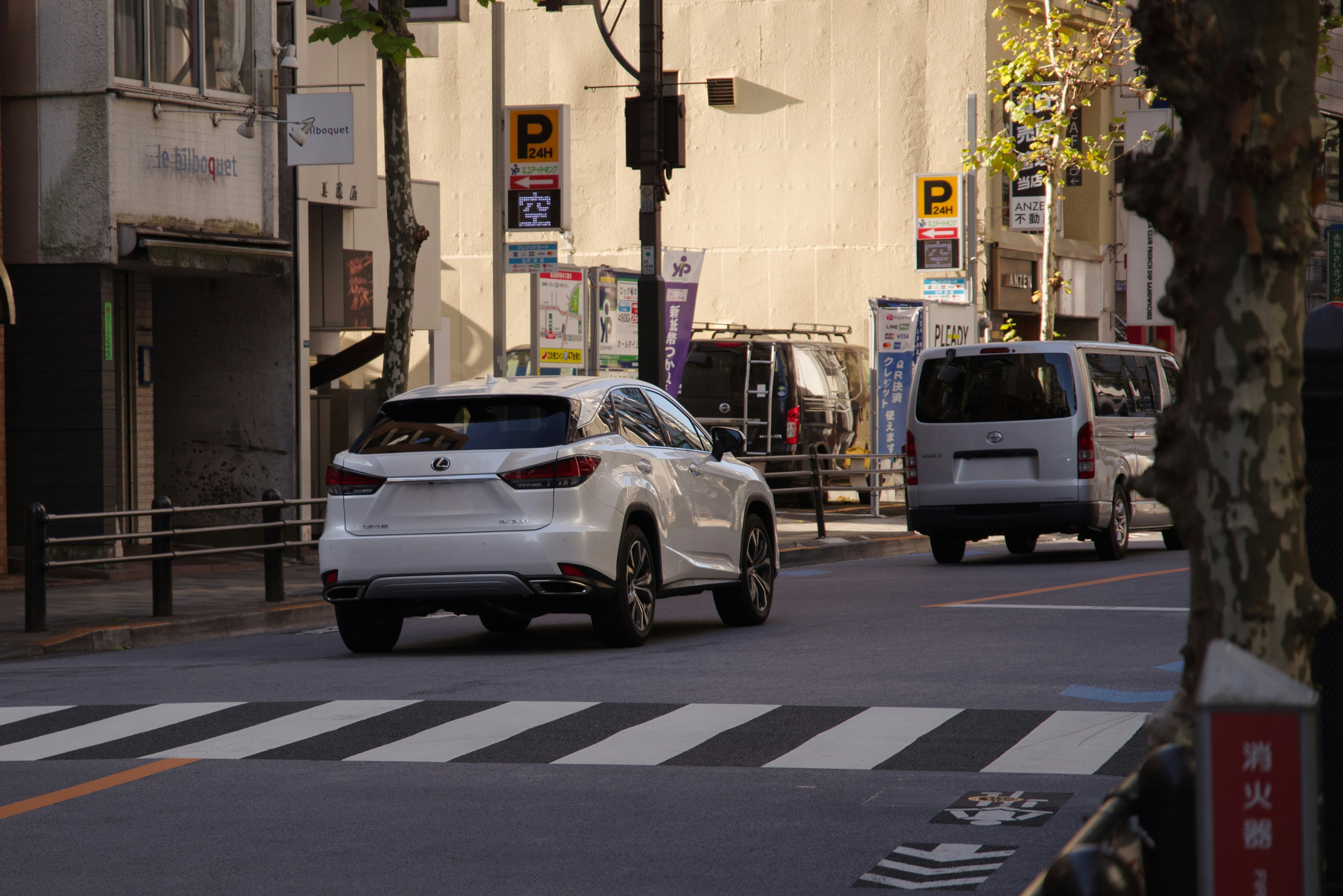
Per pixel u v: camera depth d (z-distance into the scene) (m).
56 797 18.47
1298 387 10.62
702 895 14.27
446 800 17.97
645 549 30.00
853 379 80.06
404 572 28.66
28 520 33.06
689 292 60.22
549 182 54.84
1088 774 18.73
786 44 90.12
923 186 82.50
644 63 49.56
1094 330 97.25
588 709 23.03
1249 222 10.52
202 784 19.02
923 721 21.80
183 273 49.97
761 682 25.08
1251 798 7.22
